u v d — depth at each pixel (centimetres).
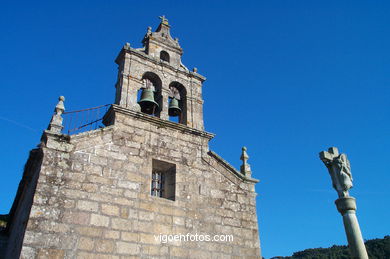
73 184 1225
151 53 1748
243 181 1622
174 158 1500
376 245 5175
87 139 1337
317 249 6981
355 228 1021
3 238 1794
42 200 1149
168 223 1332
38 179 1180
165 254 1264
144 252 1226
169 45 1830
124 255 1184
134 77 1602
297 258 6906
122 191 1300
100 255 1146
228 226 1461
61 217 1148
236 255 1410
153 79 1716
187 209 1405
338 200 1080
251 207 1570
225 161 1609
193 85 1784
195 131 1611
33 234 1080
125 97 1529
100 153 1336
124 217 1253
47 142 1258
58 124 1321
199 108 1733
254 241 1484
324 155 1154
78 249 1123
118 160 1357
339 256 5934
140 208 1301
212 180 1541
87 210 1202
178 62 1817
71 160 1266
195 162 1546
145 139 1470
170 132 1555
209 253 1358
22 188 1523
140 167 1391
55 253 1083
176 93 1764
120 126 1438
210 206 1469
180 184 1450
